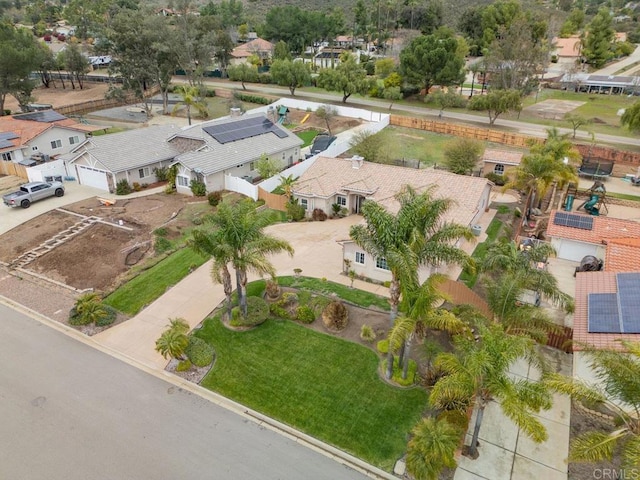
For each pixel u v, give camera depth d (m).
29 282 28.00
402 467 16.12
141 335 23.22
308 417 18.27
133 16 71.50
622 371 13.37
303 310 23.95
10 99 82.25
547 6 150.00
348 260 28.48
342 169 37.91
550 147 37.66
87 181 43.50
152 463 16.34
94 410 18.69
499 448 16.80
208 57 79.00
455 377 14.52
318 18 119.19
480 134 60.31
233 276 28.50
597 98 81.44
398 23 120.38
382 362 20.84
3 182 44.31
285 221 36.59
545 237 33.91
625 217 37.72
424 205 19.17
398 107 77.25
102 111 76.00
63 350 22.19
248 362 21.20
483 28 108.38
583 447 12.88
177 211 37.56
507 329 18.20
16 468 16.20
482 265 21.70
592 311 20.09
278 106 72.31
